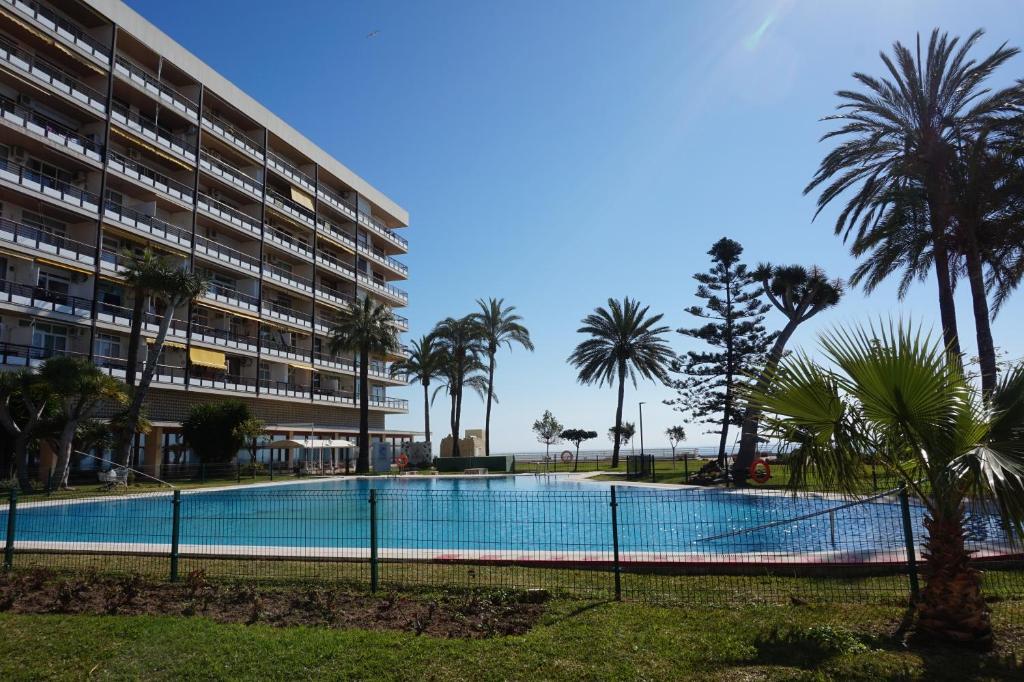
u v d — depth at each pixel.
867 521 11.69
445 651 6.00
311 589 8.40
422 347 56.66
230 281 49.66
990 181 20.11
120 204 40.00
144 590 8.52
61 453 26.72
